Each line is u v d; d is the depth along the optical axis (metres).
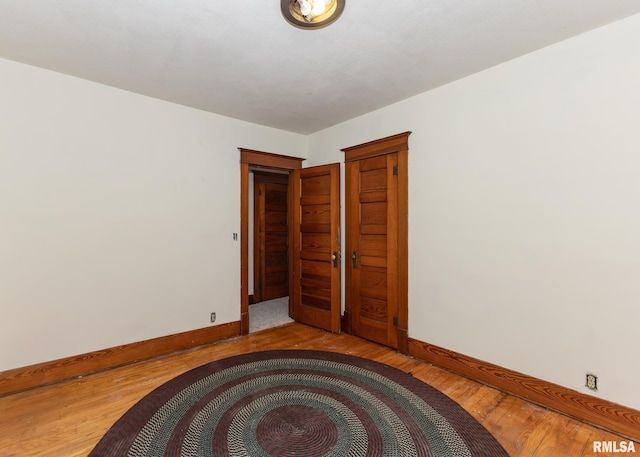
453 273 2.76
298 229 4.21
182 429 1.94
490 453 1.75
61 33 2.04
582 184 2.07
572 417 2.09
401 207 3.16
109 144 2.82
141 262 3.00
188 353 3.15
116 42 2.14
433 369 2.80
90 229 2.73
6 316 2.37
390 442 1.84
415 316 3.05
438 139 2.87
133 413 2.11
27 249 2.45
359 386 2.47
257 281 5.23
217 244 3.51
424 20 1.90
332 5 1.75
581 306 2.08
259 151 3.86
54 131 2.56
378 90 2.92
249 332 3.80
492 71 2.50
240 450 1.76
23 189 2.44
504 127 2.44
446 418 2.07
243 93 2.97
